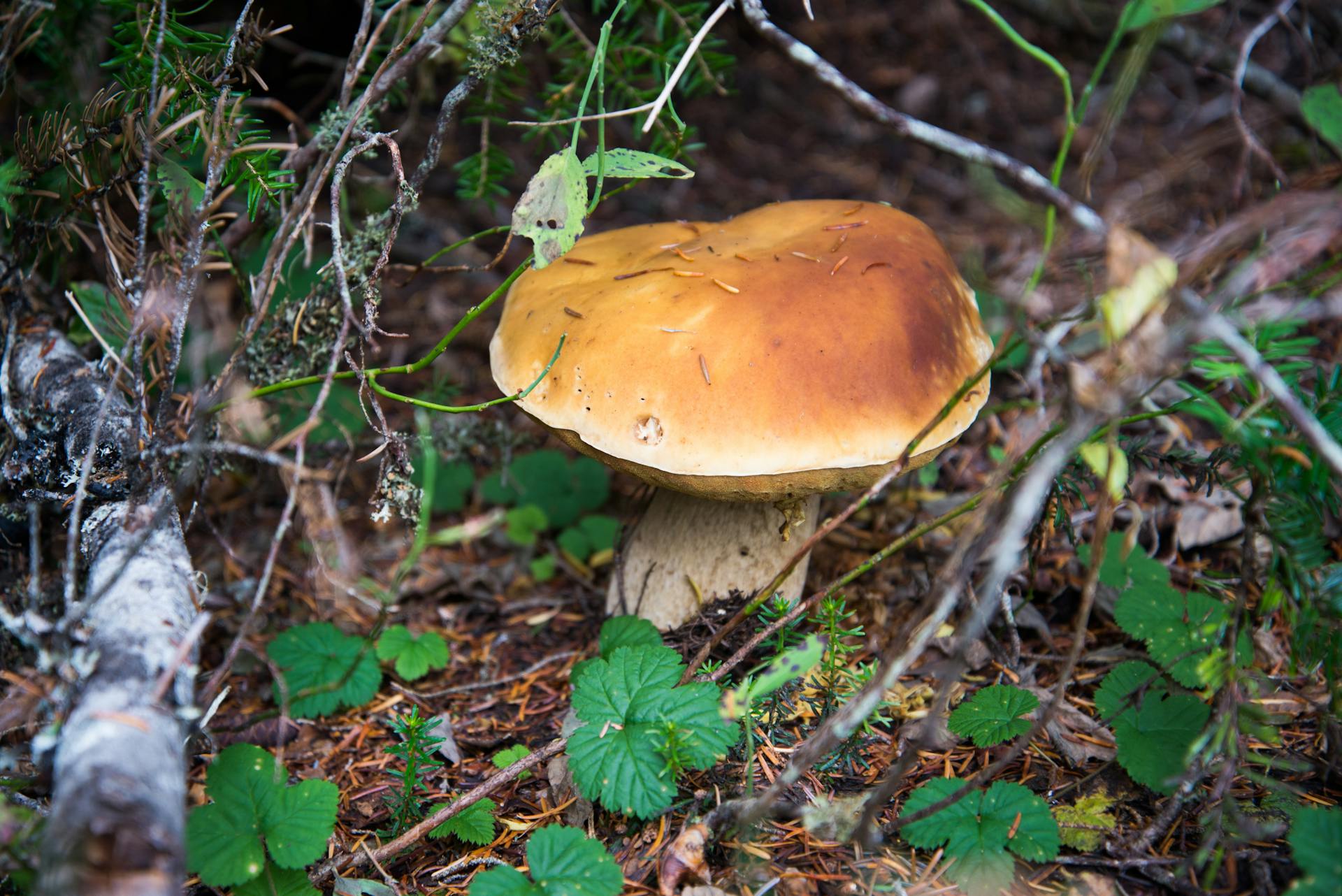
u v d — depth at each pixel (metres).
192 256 0.52
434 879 0.52
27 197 0.58
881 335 0.54
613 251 0.60
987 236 0.88
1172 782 0.49
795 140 1.07
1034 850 0.49
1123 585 0.61
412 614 0.68
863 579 0.64
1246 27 0.92
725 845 0.50
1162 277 0.44
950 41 1.16
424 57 0.55
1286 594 0.50
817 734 0.49
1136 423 0.70
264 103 0.60
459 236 0.91
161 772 0.42
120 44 0.55
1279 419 0.50
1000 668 0.59
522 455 0.74
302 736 0.60
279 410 0.65
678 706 0.51
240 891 0.49
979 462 0.72
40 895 0.41
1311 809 0.48
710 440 0.52
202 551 0.68
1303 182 0.49
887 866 0.50
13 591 0.56
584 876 0.48
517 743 0.59
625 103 0.69
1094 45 1.11
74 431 0.54
